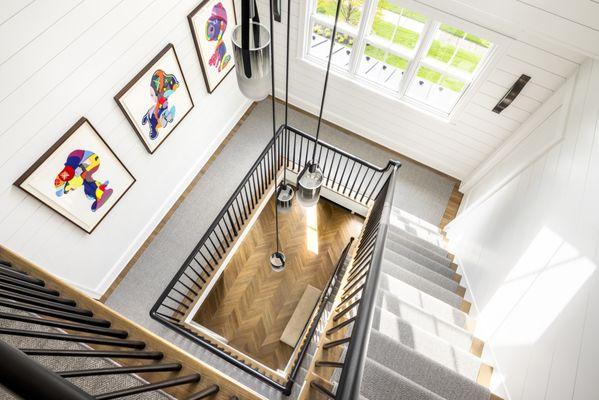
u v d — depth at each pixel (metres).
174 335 4.28
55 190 3.17
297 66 5.23
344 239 5.57
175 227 4.99
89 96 3.13
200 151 5.23
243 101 5.69
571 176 2.81
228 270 5.38
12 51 2.45
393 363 2.73
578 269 2.37
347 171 5.54
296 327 4.98
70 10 2.70
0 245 1.90
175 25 3.71
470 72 4.23
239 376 3.94
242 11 1.35
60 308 1.60
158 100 3.88
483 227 4.17
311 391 2.37
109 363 1.64
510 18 3.23
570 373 2.14
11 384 0.72
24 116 2.69
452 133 4.84
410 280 3.81
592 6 2.85
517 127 4.26
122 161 3.84
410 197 5.38
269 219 5.70
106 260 4.30
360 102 5.24
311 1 4.40
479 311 3.63
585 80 3.18
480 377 3.07
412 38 4.27
